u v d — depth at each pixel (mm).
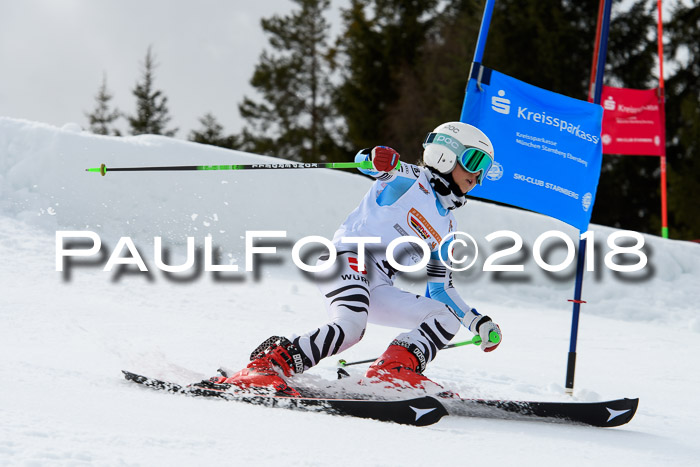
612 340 16406
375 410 6531
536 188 9625
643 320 20812
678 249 24812
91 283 15336
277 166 7789
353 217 7809
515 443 6250
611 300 22062
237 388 6840
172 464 4535
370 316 7770
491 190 9555
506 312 19547
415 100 69750
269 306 15328
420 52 74250
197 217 21250
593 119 9805
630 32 60938
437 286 7973
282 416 6270
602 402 7379
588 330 17688
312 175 22844
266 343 7195
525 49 60625
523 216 23812
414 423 6520
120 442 4879
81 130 22828
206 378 7945
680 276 23969
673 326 20203
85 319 11586
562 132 9719
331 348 7184
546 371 11562
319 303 16453
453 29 70250
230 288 16953
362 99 75312
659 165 58656
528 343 14820
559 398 8984
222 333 11586
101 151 21453
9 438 4672
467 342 7820
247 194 21875
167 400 6418
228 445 5141
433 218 7703
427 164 7781
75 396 6129
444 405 7195
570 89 59906
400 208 7547
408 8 76938
